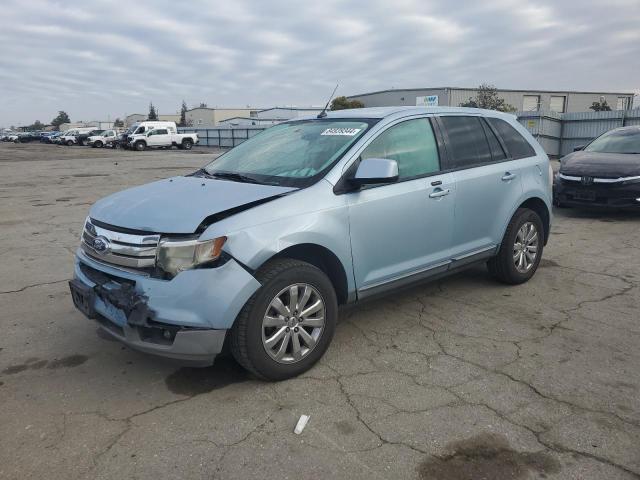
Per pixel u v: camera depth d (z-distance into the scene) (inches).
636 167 335.9
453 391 131.6
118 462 105.4
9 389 134.3
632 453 107.6
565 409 123.4
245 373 141.3
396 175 141.3
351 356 150.9
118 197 149.9
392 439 112.4
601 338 162.2
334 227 141.2
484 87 1916.8
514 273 207.5
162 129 1779.0
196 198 136.7
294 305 134.7
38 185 617.0
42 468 103.7
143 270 125.2
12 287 216.5
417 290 207.3
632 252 266.1
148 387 134.7
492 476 101.3
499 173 194.1
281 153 165.5
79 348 157.9
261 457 106.8
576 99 2650.1
